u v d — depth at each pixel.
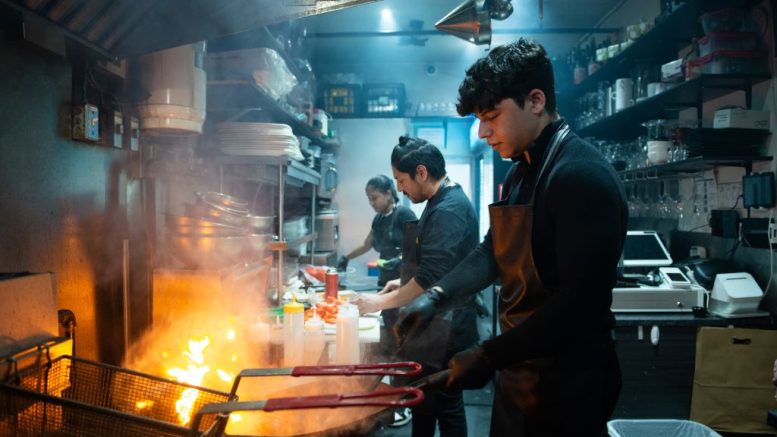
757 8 2.72
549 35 5.27
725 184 3.02
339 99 5.82
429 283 2.18
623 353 2.70
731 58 2.67
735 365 2.61
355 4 1.53
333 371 1.16
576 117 4.88
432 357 2.25
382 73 6.23
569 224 1.09
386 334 2.58
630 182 3.80
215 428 0.97
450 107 5.83
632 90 3.62
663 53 3.54
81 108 1.71
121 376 1.27
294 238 3.57
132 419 0.98
